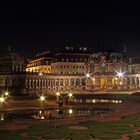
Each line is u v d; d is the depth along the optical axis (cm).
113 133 4994
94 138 4628
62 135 4825
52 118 7088
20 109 9138
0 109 9156
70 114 7894
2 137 4691
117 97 14162
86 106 9912
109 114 7600
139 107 9325
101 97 14325
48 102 11662
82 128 5491
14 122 6372
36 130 5288
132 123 6022
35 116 7594
